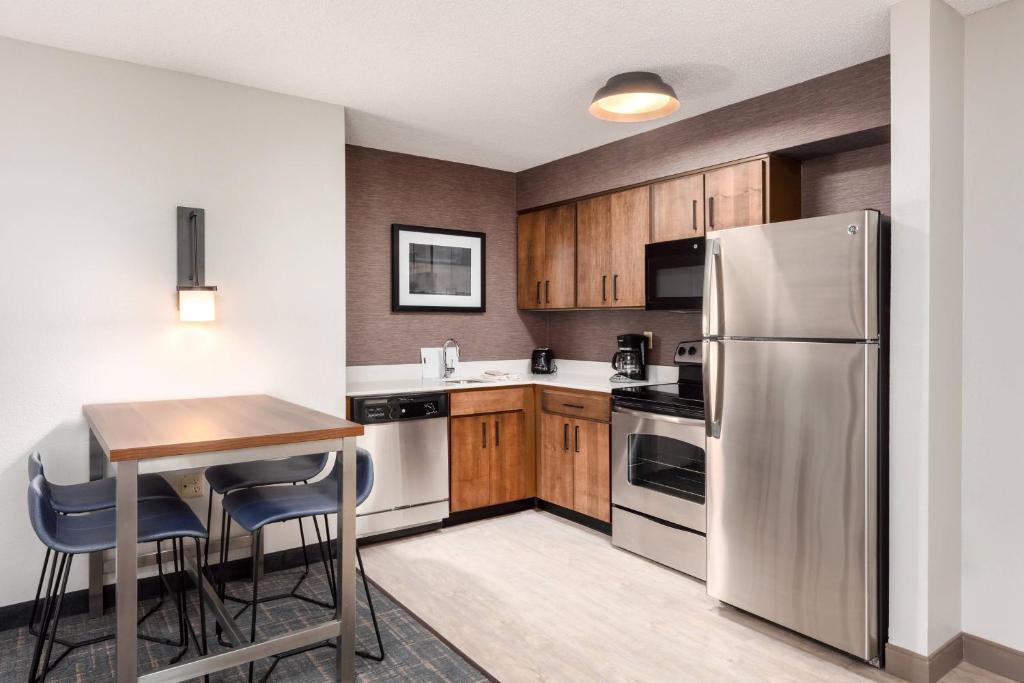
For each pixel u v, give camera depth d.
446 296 4.55
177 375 2.99
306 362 3.34
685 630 2.66
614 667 2.38
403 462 3.75
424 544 3.68
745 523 2.71
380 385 4.06
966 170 2.46
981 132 2.42
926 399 2.27
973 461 2.45
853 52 2.75
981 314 2.43
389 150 4.28
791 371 2.53
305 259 3.32
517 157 4.45
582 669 2.37
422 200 4.45
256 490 2.50
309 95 3.27
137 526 1.97
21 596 2.66
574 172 4.36
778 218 3.27
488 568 3.33
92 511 2.38
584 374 4.73
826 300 2.41
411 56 2.80
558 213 4.49
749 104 3.29
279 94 3.23
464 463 4.01
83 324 2.77
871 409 2.32
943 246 2.34
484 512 4.13
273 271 3.23
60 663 2.35
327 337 3.40
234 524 3.17
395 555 3.51
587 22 2.49
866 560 2.33
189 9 2.38
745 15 2.44
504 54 2.78
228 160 3.10
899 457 2.34
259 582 3.13
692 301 3.49
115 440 1.96
